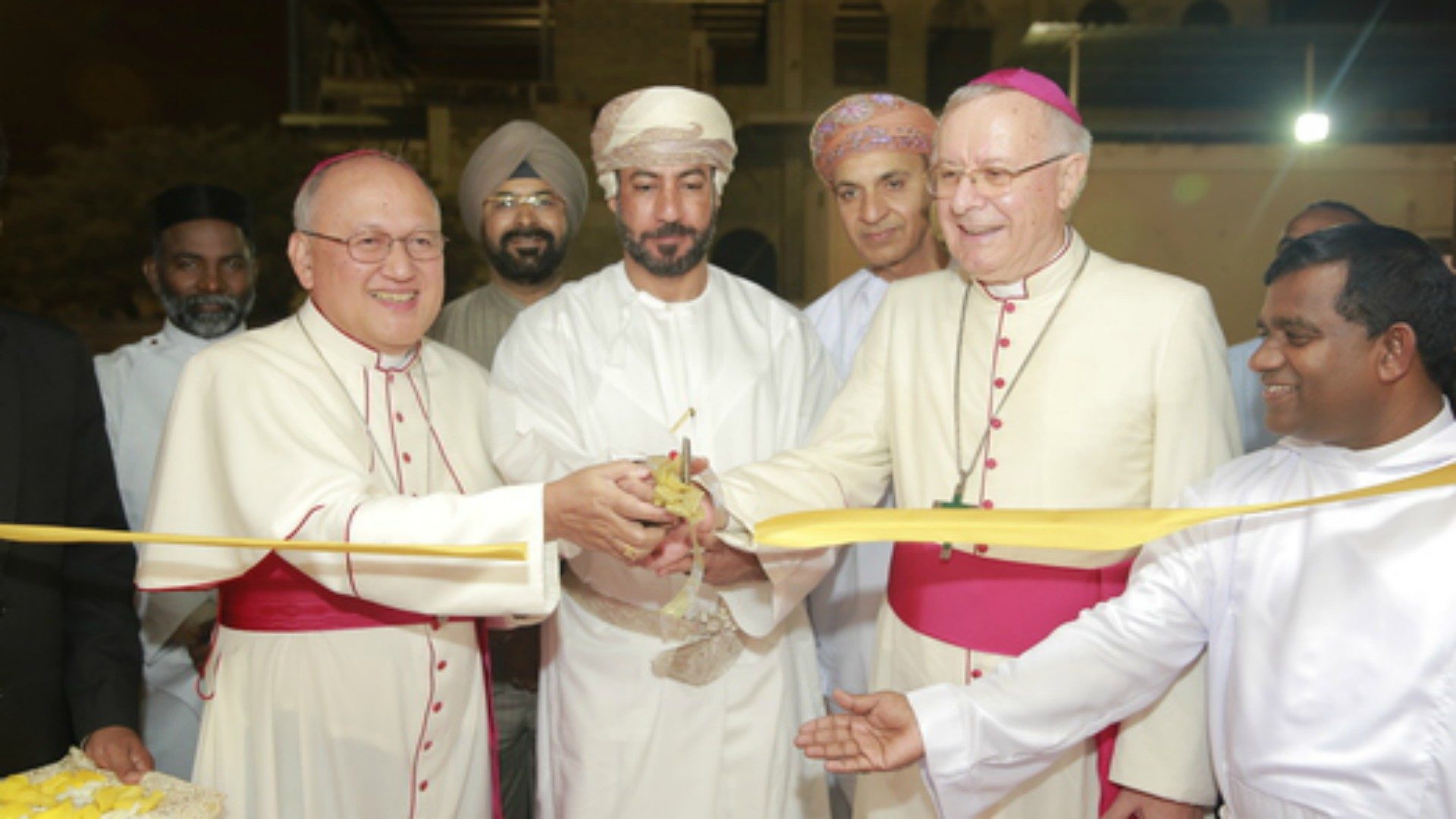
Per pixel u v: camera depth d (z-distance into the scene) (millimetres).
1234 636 2229
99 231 14211
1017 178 2537
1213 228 16344
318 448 2621
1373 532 2074
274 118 22969
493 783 2920
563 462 2912
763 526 2205
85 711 2654
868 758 2326
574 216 4375
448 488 2871
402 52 32031
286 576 2629
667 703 2988
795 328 3318
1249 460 2320
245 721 2635
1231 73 22031
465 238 13727
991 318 2719
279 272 13109
